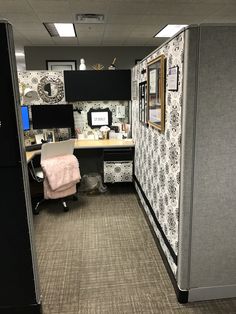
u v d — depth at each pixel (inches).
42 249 99.9
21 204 61.9
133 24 198.8
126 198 146.5
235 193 68.2
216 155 65.5
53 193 125.8
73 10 165.2
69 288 80.0
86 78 150.7
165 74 81.4
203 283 73.4
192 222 69.1
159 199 95.7
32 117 148.0
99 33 225.8
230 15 179.6
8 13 169.8
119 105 161.9
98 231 112.4
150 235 108.5
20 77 149.1
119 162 151.2
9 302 67.7
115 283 81.7
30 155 124.5
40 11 166.6
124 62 283.3
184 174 66.1
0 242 63.6
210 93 62.1
